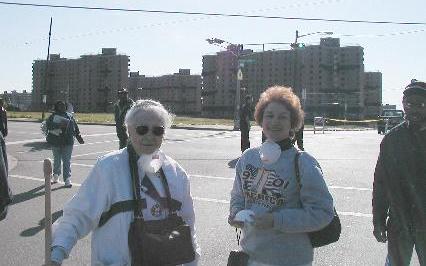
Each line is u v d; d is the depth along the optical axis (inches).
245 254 121.9
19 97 7140.8
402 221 145.4
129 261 106.1
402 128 147.3
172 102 6397.6
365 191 433.7
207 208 358.0
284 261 120.3
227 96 4918.8
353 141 1109.1
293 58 4744.1
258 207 123.2
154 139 114.1
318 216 116.2
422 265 144.1
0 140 164.9
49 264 103.8
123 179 109.8
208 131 1386.6
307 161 121.2
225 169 565.6
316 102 4854.8
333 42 4909.0
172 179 115.0
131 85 6668.3
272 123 124.0
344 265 234.4
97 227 111.1
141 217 107.7
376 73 5816.9
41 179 483.5
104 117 2536.9
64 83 6382.9
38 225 303.7
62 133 440.8
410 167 142.9
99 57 6274.6
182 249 107.0
